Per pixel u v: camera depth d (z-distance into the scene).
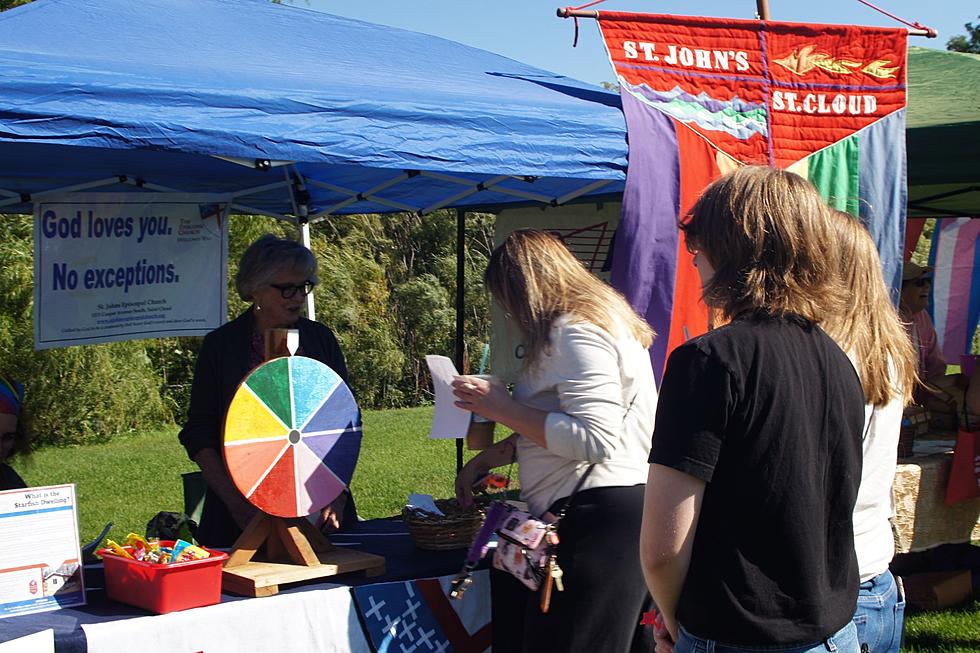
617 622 2.59
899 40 4.21
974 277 8.54
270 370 2.77
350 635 2.74
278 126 2.83
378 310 15.73
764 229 1.67
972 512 4.71
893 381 1.90
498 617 2.93
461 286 6.79
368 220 16.88
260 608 2.59
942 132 4.36
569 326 2.62
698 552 1.63
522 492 2.78
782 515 1.59
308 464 2.83
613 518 2.61
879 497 1.93
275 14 4.43
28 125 2.46
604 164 3.52
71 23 3.47
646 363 2.74
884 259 4.21
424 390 16.19
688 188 3.70
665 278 3.66
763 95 3.94
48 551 2.55
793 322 1.67
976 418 4.68
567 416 2.59
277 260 3.15
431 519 3.17
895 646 1.96
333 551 2.96
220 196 5.00
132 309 4.71
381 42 4.38
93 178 4.49
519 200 6.01
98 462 10.30
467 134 3.18
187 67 3.06
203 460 3.14
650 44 3.74
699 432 1.58
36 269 4.38
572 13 3.62
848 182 4.11
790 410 1.60
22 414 3.13
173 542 2.68
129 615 2.49
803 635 1.59
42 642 2.28
